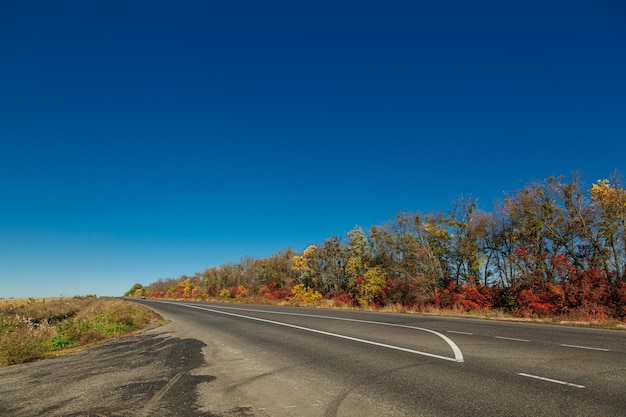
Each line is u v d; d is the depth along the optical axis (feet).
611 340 33.22
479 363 25.71
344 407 17.94
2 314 96.12
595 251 71.82
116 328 62.59
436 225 106.01
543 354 27.71
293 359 30.76
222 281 261.03
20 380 27.76
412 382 21.74
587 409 16.08
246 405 18.90
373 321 59.62
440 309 84.74
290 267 185.37
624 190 67.77
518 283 74.59
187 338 48.57
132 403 19.94
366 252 135.44
